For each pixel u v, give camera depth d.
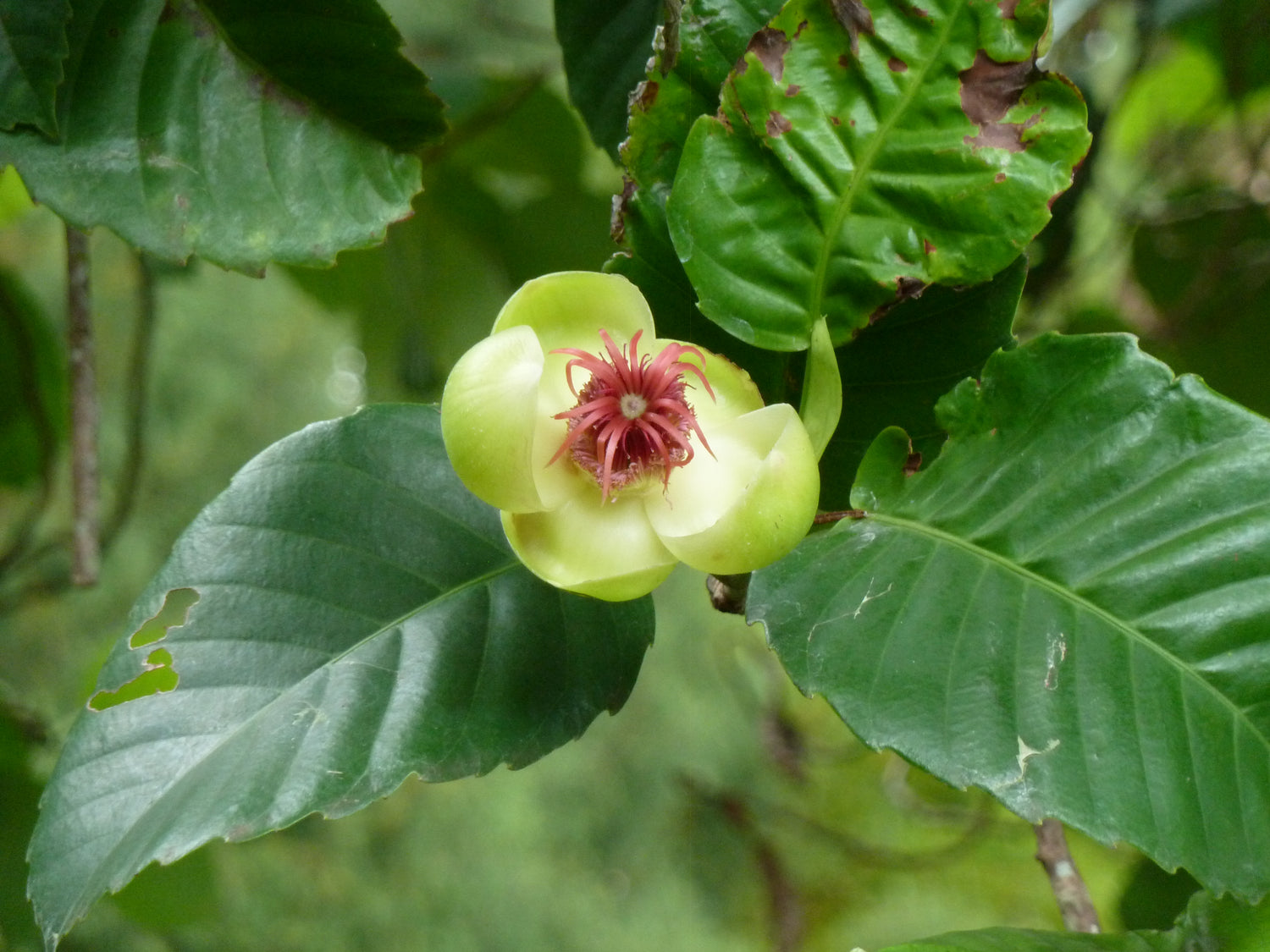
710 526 0.26
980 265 0.27
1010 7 0.27
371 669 0.28
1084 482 0.27
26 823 0.49
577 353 0.28
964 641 0.27
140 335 0.51
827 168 0.27
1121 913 0.41
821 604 0.27
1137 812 0.25
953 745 0.26
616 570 0.27
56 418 0.56
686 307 0.29
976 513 0.28
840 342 0.28
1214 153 0.59
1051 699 0.26
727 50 0.28
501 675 0.29
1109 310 0.54
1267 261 0.53
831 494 0.30
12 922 0.48
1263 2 0.51
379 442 0.30
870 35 0.27
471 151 0.57
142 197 0.31
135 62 0.31
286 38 0.31
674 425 0.27
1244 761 0.26
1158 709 0.26
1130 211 0.56
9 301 0.48
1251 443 0.27
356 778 0.27
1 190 0.53
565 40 0.37
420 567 0.29
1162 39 0.56
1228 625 0.26
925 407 0.29
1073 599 0.27
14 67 0.30
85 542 0.40
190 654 0.28
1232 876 0.25
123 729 0.27
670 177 0.28
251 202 0.31
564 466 0.28
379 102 0.31
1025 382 0.28
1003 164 0.27
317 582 0.29
